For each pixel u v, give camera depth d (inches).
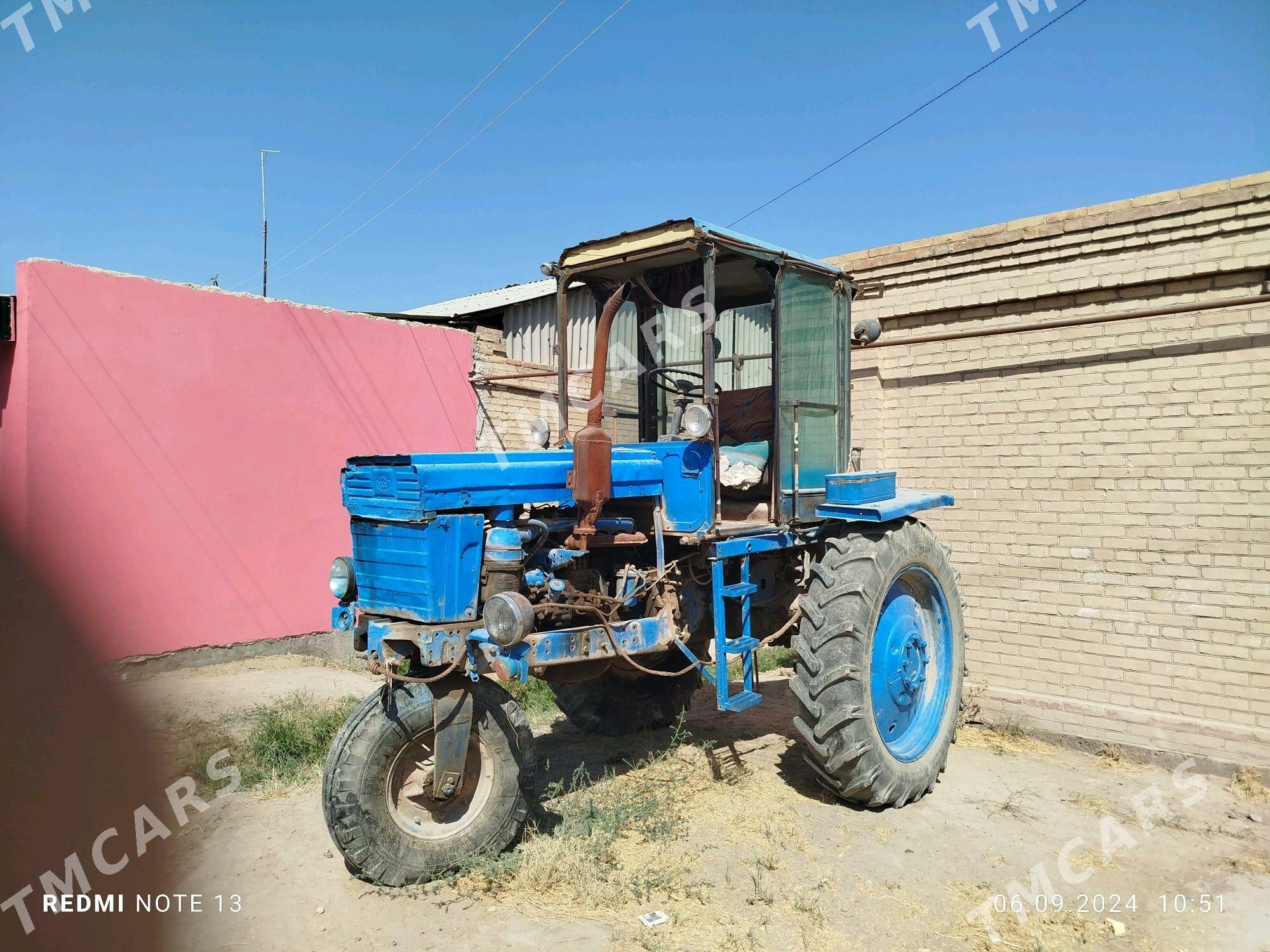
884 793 161.0
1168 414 193.2
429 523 125.8
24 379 221.5
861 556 167.6
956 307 226.1
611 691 205.6
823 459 195.0
